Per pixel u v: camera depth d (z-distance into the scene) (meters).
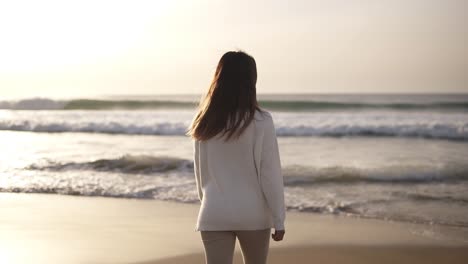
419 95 51.56
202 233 2.78
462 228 6.75
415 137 17.02
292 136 17.80
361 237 6.34
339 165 11.69
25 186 9.98
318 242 6.12
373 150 14.19
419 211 7.69
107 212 7.85
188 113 28.17
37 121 22.42
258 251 2.78
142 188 9.59
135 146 15.59
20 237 6.44
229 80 2.68
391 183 9.71
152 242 6.17
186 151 14.30
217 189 2.72
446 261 5.48
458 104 30.12
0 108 36.12
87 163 11.98
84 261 5.46
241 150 2.68
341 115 24.19
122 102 36.28
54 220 7.34
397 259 5.54
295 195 8.80
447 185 9.55
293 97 54.00
